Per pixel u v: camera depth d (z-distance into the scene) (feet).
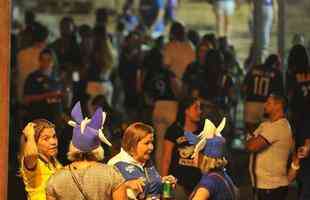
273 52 95.45
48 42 115.44
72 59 97.40
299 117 70.38
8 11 50.26
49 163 50.24
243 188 78.64
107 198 46.29
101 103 71.05
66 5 160.35
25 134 49.96
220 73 82.17
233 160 85.40
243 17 149.07
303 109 71.31
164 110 84.12
